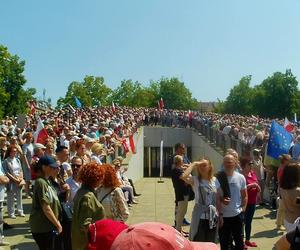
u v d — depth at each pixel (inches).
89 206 235.3
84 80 3233.3
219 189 322.0
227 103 4411.9
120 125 1286.9
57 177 310.3
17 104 2317.9
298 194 233.8
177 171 448.8
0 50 2284.7
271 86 3986.2
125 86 3966.5
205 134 1552.7
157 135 1926.7
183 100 4303.6
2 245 391.2
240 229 326.6
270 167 575.8
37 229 265.9
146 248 96.0
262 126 1285.7
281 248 154.5
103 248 110.3
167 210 626.2
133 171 1206.3
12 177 484.1
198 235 307.7
